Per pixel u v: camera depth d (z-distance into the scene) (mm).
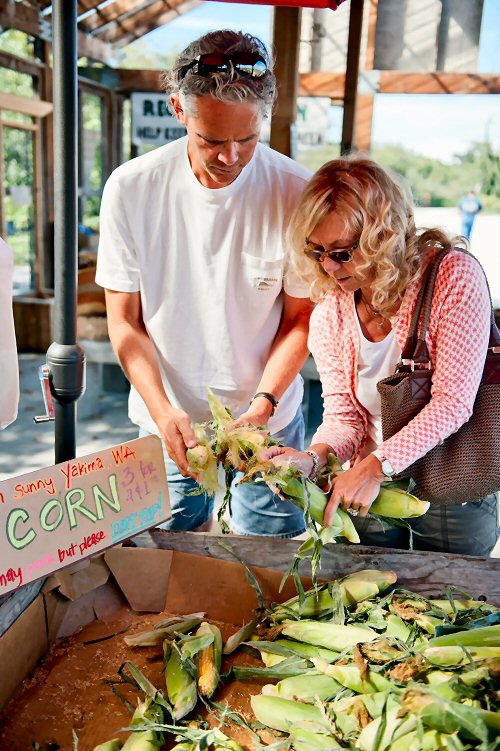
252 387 1913
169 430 1591
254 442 1423
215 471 1497
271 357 1824
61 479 1337
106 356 5559
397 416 1460
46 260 7965
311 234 1404
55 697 1271
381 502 1451
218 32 1396
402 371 1469
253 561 1512
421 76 6836
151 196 1690
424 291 1429
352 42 4477
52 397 1530
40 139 7535
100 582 1473
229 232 1700
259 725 1190
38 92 7477
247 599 1493
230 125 1376
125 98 8484
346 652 1270
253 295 1769
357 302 1564
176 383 1895
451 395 1398
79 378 1536
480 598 1415
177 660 1321
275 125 4008
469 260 1424
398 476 1536
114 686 1297
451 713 1009
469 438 1479
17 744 1165
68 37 1381
